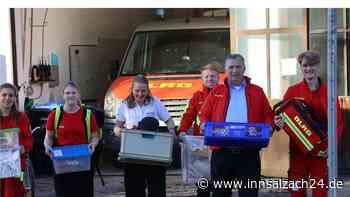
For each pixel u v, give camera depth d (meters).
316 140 5.71
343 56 8.52
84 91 12.09
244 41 8.87
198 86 9.56
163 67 10.38
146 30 10.88
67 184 6.19
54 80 10.91
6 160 5.92
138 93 6.26
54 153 6.02
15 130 5.95
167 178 8.88
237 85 5.62
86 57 12.15
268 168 8.53
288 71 8.61
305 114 5.75
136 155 5.94
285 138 8.40
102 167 9.90
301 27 8.49
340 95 8.58
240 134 5.38
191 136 6.29
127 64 10.59
